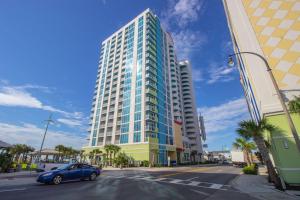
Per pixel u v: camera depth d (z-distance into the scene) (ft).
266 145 48.60
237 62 100.07
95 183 47.34
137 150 185.68
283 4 55.93
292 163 40.14
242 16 62.13
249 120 47.57
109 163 187.21
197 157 321.93
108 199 28.66
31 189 36.68
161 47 274.98
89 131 253.03
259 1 60.49
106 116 237.25
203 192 34.96
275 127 44.04
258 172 80.28
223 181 51.90
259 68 51.78
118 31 295.89
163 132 217.15
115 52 280.72
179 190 37.04
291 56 48.78
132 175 72.18
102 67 289.53
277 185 38.22
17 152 228.63
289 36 51.13
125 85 235.81
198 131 354.33
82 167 52.80
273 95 46.75
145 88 213.87
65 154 268.41
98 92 270.05
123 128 209.67
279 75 48.26
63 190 36.06
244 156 145.18
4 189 35.99
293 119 42.80
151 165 162.30
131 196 30.96
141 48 243.81
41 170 79.61
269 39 53.62
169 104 254.06
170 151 223.51
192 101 366.84
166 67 274.98
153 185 43.93
